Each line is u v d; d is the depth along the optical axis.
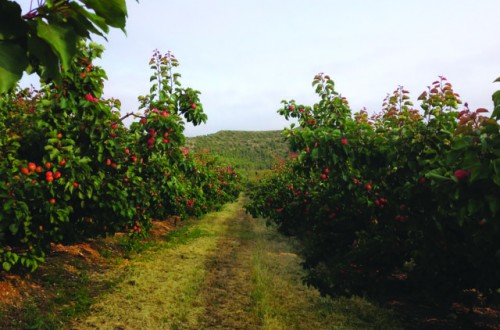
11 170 3.81
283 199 9.84
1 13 0.69
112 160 5.22
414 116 4.30
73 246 6.85
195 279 5.95
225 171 21.41
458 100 3.83
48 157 4.12
